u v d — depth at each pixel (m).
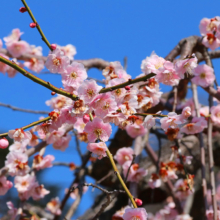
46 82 1.05
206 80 1.16
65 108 1.07
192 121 1.17
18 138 1.06
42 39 1.09
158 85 1.14
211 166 1.23
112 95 1.06
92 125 1.06
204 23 1.25
